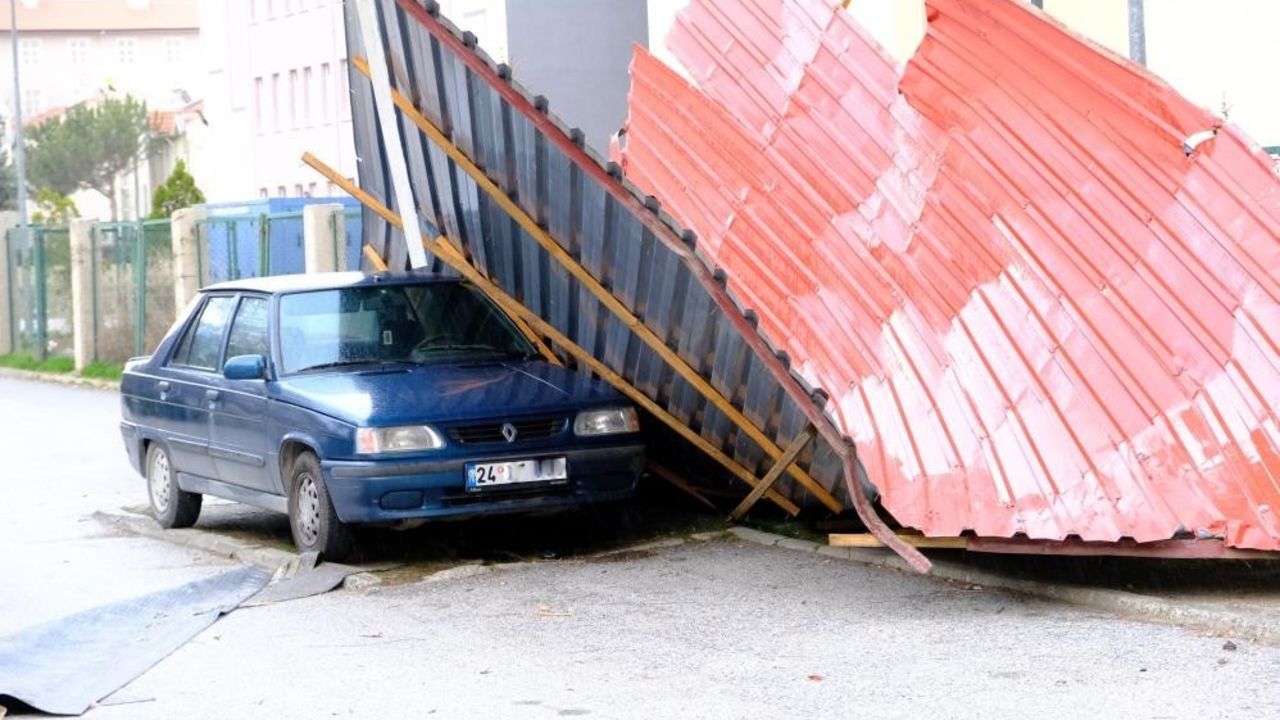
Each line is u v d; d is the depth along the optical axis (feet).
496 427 44.78
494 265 50.70
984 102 42.60
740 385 44.34
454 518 44.78
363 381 46.80
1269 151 53.62
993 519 37.42
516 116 41.52
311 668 35.17
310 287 50.24
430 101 46.03
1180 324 37.58
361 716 31.09
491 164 45.42
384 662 35.29
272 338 48.78
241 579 45.16
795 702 30.40
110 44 540.11
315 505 46.09
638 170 54.80
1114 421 37.40
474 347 49.88
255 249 107.24
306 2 225.35
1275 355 36.04
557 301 49.03
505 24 147.54
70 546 52.75
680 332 44.47
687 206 51.83
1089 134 40.19
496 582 43.52
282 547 50.08
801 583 41.22
